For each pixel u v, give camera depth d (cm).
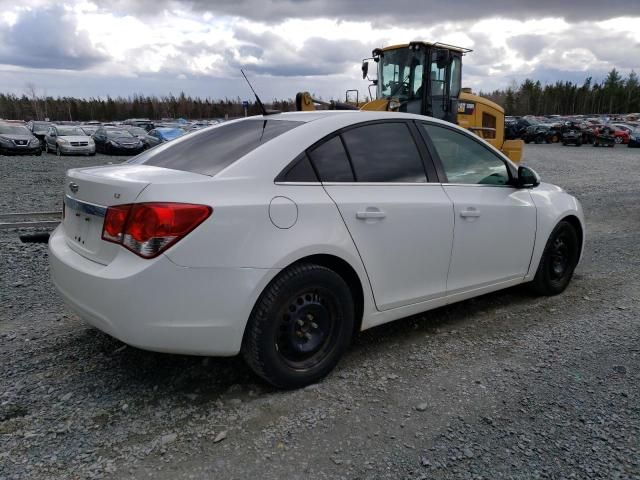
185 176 294
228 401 304
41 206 971
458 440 271
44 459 251
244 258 284
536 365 354
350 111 370
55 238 348
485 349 380
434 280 381
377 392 317
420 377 337
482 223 404
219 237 278
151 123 5003
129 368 341
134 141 2653
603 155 2938
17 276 527
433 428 281
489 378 336
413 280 367
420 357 366
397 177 360
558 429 280
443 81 1223
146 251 269
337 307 326
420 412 296
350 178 337
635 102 11544
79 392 312
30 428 275
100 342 380
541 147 3922
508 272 440
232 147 330
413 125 385
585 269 598
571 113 12319
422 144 383
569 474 245
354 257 327
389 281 352
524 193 452
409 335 404
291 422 285
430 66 1180
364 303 343
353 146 346
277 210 296
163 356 358
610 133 3962
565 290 518
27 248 633
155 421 284
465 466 251
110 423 281
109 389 315
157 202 271
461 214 387
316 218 310
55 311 439
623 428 282
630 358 365
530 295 501
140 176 296
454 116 1267
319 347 326
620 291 517
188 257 271
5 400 301
